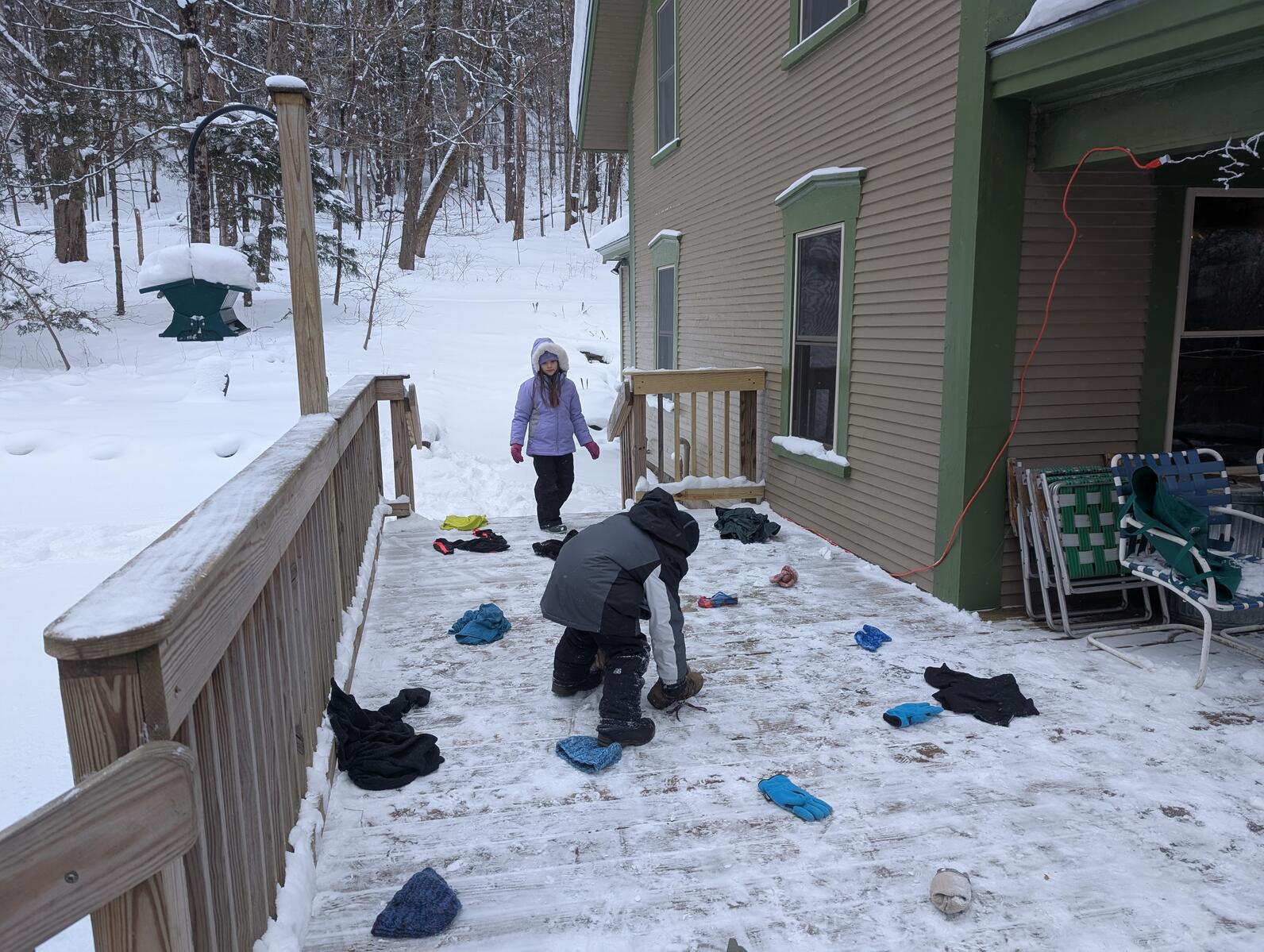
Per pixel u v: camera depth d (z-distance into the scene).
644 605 3.07
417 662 3.80
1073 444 4.33
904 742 3.01
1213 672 3.54
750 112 7.18
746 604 4.49
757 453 7.07
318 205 19.11
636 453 6.67
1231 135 3.03
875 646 3.85
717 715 3.23
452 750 3.02
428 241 32.44
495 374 15.63
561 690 3.40
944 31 4.28
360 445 4.94
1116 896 2.20
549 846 2.45
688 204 9.16
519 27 32.78
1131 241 4.24
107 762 1.12
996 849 2.40
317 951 2.04
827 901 2.20
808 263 6.18
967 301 4.12
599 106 12.16
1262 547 4.32
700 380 6.64
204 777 1.50
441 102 26.97
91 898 1.06
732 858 2.38
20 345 16.48
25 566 6.69
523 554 5.61
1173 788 2.69
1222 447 4.59
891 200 4.88
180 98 16.75
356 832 2.53
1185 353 4.44
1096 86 3.59
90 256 27.33
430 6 23.80
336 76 21.42
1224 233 4.37
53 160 17.70
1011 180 4.02
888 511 5.05
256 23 20.88
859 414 5.36
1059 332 4.23
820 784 2.74
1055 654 3.78
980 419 4.19
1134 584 4.14
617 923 2.13
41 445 9.30
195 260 4.98
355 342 17.19
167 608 1.15
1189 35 2.88
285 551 2.24
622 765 2.90
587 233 36.88
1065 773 2.79
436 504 8.98
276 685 2.19
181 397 12.35
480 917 2.16
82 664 1.09
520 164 33.69
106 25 15.35
